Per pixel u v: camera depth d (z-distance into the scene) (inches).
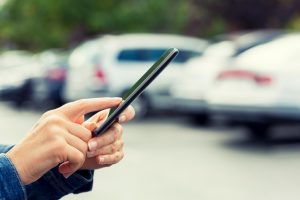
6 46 2043.6
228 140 392.5
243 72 345.1
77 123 50.5
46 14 1239.5
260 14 900.6
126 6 1123.9
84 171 55.7
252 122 357.7
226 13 919.7
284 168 292.2
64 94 621.9
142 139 405.7
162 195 243.1
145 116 536.1
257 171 286.4
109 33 1142.3
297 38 358.0
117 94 543.2
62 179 54.8
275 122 341.1
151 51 553.9
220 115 359.6
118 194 246.2
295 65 340.5
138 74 547.8
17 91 674.2
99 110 51.5
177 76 544.1
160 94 539.2
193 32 1087.6
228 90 351.9
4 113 640.4
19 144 47.0
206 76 434.0
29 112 647.8
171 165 307.9
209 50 452.1
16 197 44.9
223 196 239.8
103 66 542.9
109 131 51.5
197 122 472.7
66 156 46.7
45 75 634.2
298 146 357.4
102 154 51.8
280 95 334.6
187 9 1088.2
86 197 239.9
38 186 54.7
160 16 1112.2
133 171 295.0
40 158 45.9
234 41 429.7
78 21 1183.6
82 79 560.1
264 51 356.5
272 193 243.6
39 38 1350.9
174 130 454.6
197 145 373.7
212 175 279.7
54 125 47.3
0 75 695.7
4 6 1584.6
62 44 1350.9
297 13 896.3
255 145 366.0
